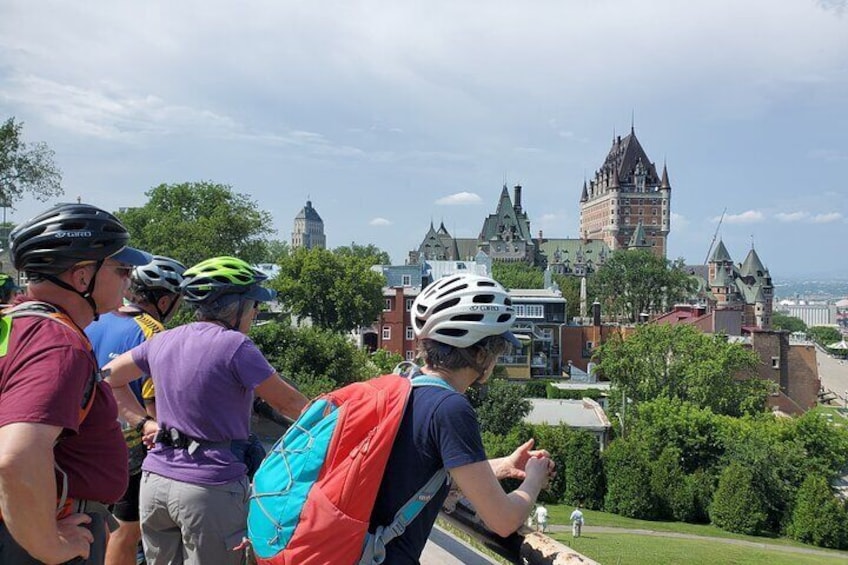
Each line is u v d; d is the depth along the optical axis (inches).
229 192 2775.6
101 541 96.5
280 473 84.5
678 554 1056.8
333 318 2770.7
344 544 80.6
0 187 1588.3
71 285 93.6
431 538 165.0
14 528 77.2
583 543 1092.5
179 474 126.2
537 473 96.6
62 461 89.6
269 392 130.9
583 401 2055.9
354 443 82.8
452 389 88.4
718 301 6624.0
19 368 80.7
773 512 1465.3
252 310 146.1
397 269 3304.6
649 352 2064.5
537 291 3523.6
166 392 130.3
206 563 126.3
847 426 1678.2
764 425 1704.0
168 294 176.4
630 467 1485.0
